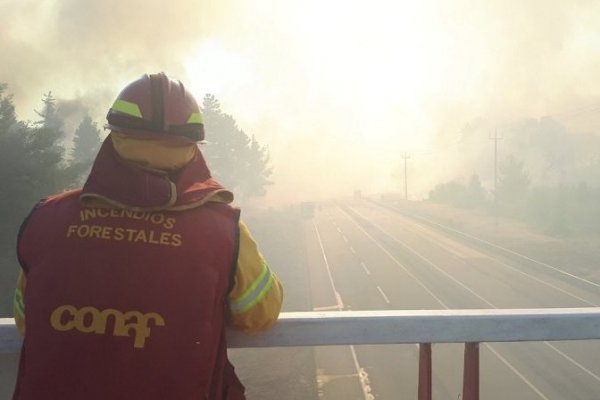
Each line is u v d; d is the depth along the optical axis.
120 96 1.32
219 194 1.36
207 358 1.20
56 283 1.18
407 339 1.71
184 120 1.31
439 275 27.16
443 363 14.42
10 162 17.75
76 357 1.13
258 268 1.34
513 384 13.22
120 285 1.17
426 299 22.08
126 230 1.22
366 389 13.12
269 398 13.02
